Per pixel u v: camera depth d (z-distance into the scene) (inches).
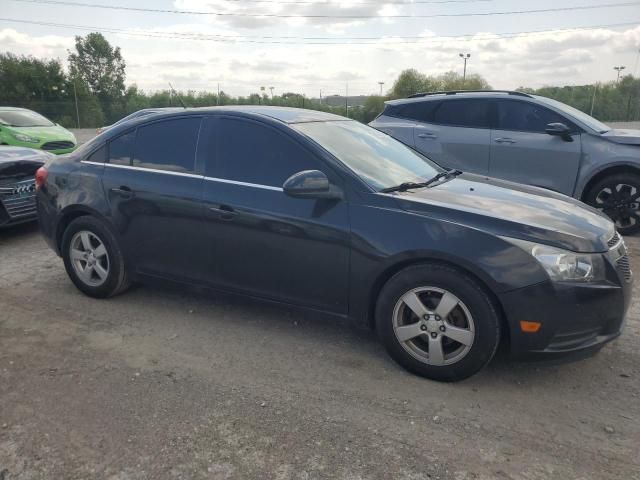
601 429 111.5
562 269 116.6
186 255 158.6
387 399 121.9
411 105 316.5
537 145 275.3
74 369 135.5
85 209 174.4
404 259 125.8
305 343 149.7
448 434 109.5
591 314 118.5
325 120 165.8
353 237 131.2
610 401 121.8
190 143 159.6
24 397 122.7
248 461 101.3
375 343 149.8
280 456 102.7
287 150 145.0
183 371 134.6
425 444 106.4
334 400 121.5
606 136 262.8
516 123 284.0
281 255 141.9
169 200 157.2
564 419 114.9
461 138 295.4
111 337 153.7
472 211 126.0
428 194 137.7
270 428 111.1
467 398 122.3
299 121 154.6
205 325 161.5
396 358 132.7
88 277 180.5
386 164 152.9
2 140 522.3
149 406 119.0
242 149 151.2
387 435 109.1
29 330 158.4
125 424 112.5
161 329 158.7
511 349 121.1
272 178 145.0
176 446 105.5
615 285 120.7
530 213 129.5
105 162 174.7
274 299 147.8
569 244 118.8
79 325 161.8
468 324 121.6
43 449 104.8
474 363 122.6
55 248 187.3
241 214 145.3
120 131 174.1
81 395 123.5
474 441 107.4
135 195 163.6
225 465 100.3
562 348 119.7
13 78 1946.4
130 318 166.4
